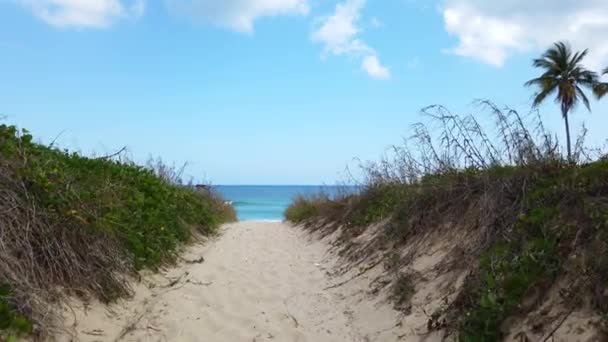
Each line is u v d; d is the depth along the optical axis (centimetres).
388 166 1166
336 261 903
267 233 1472
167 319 531
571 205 434
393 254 698
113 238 608
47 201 520
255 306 615
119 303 534
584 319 338
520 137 592
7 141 553
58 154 715
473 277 462
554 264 390
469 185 641
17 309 388
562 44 3556
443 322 447
